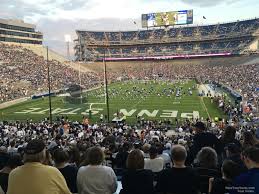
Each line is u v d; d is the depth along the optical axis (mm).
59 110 51250
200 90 72750
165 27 139750
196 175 5207
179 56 128375
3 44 107562
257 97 52188
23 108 53594
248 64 106312
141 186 5266
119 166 9648
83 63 129375
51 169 4238
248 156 4660
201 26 135750
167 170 5262
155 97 63625
